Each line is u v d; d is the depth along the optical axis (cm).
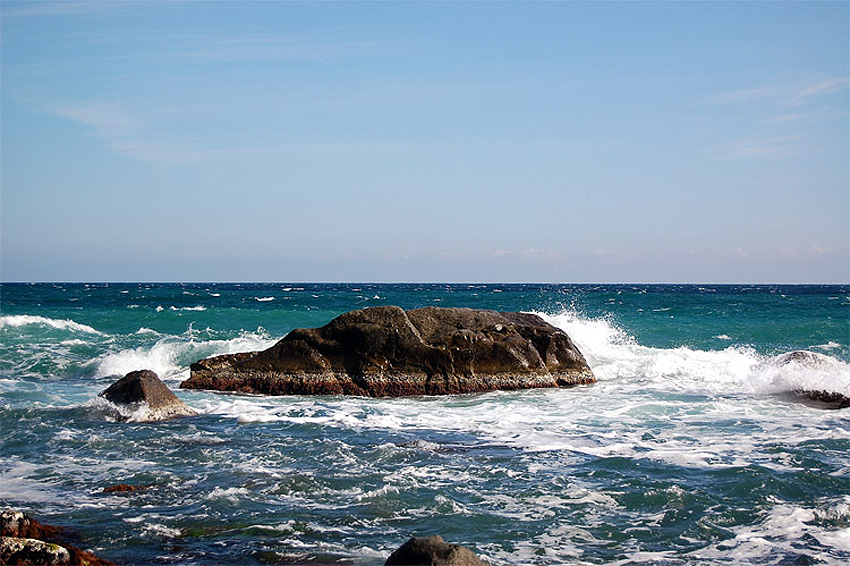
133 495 1040
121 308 4412
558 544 873
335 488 1073
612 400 1841
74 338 2973
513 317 2173
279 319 3503
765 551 847
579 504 1007
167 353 2514
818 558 826
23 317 3231
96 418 1575
